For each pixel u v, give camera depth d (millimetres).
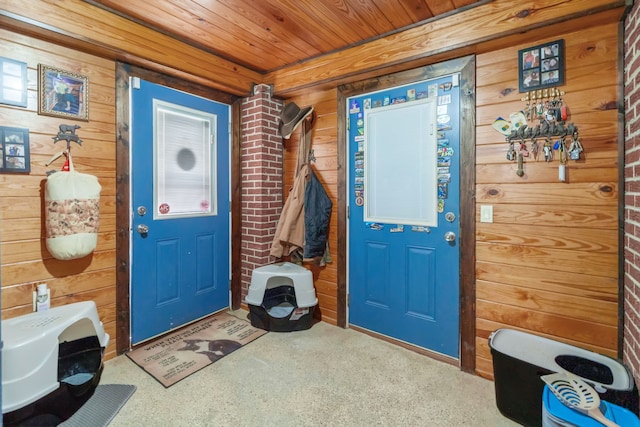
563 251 1785
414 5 1908
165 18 2092
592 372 1595
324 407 1729
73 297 2000
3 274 1733
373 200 2559
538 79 1820
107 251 2164
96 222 1967
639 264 1438
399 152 2406
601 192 1677
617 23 1625
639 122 1437
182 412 1676
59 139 1914
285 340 2484
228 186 2975
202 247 2783
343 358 2232
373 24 2135
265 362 2162
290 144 3072
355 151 2639
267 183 2973
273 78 2945
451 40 1981
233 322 2783
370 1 1864
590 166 1700
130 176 2273
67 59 1944
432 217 2266
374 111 2516
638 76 1443
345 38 2334
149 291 2410
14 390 1436
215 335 2537
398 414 1684
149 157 2383
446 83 2174
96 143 2086
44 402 1647
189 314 2701
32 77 1812
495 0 1824
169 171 2520
